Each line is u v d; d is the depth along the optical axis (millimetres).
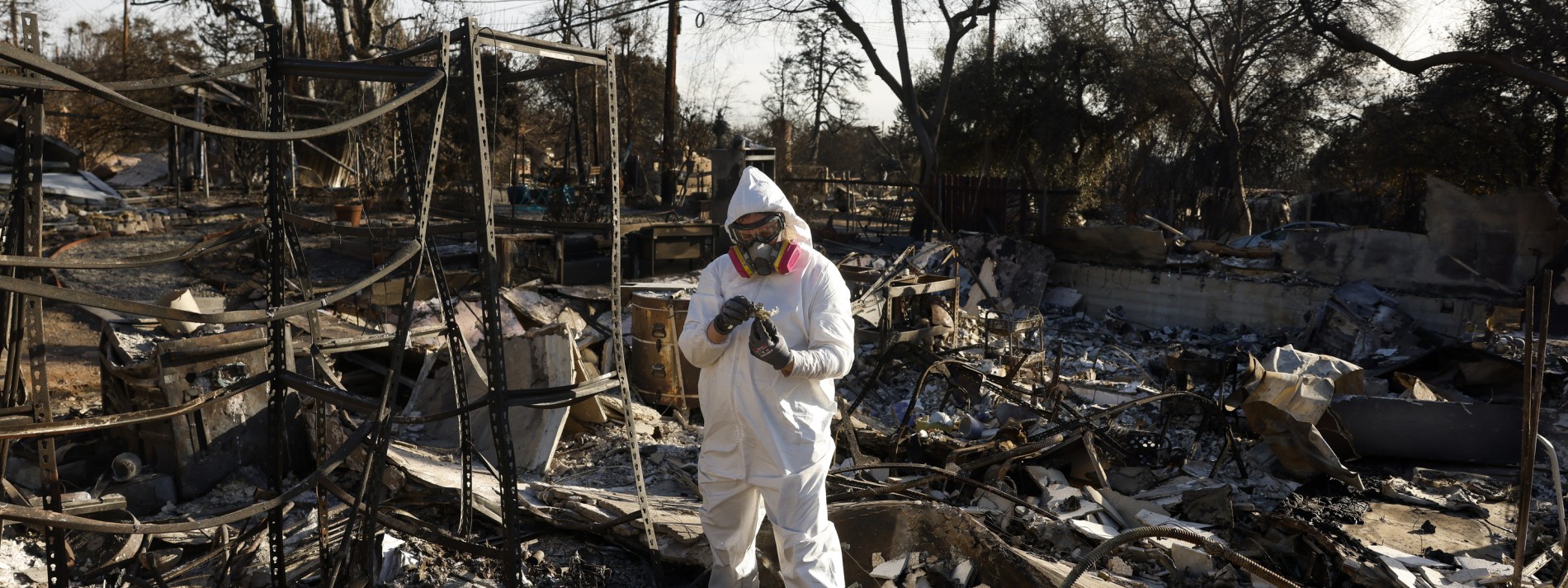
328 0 27188
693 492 4867
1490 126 19766
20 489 4551
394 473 4543
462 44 3010
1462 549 4363
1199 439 5629
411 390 6477
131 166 31641
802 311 3064
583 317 8016
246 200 21703
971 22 22859
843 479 4746
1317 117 25250
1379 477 5492
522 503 4344
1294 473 5430
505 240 10875
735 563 3332
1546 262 10523
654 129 38844
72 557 3824
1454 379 7867
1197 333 11477
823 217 25266
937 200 16328
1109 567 4070
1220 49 23531
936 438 5484
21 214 2973
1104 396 7305
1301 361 5812
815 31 23844
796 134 49344
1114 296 12406
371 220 14508
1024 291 12336
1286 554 4164
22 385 3367
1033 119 26359
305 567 3842
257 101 3672
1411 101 21281
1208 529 4531
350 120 2730
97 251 13969
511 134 30188
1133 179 25281
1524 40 17359
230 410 4816
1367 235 11453
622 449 5531
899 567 3707
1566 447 5738
